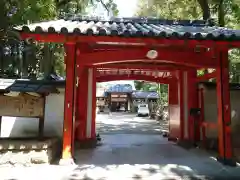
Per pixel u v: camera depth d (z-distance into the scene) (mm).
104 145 9867
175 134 11047
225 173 5812
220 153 6926
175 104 11062
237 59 12664
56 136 8266
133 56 6820
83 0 14078
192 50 7734
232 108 9500
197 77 9633
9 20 9281
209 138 9250
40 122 7152
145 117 31922
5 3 9125
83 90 9547
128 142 10766
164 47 7320
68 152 6465
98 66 9602
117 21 8609
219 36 5723
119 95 42375
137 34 5637
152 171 5922
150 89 43781
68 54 6648
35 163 6410
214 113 9562
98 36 5762
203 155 7832
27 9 9164
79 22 7930
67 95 6578
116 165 6434
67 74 6625
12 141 6684
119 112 42406
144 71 10930
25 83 7797
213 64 7035
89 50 7500
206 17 11609
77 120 9266
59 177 5402
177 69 9945
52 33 5609
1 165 6238
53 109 8641
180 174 5715
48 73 11297
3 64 11766
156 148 9195
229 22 12656
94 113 9852
